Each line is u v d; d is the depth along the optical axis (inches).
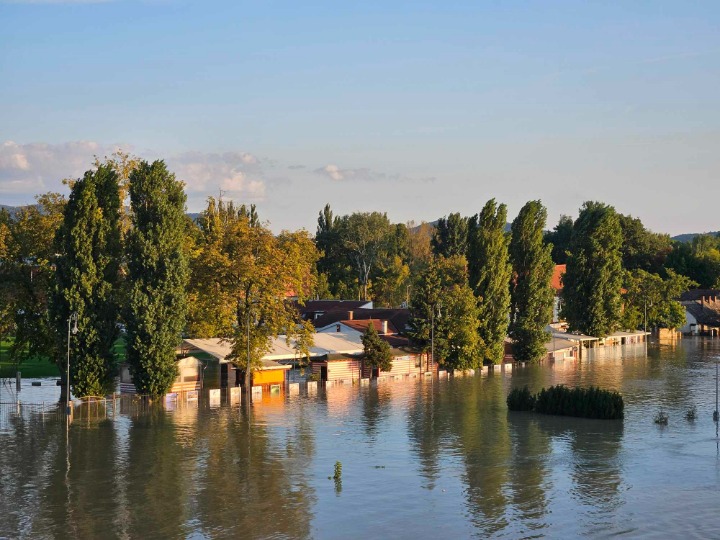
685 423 3201.3
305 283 4087.1
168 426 3053.6
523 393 3489.2
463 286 5142.7
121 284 3496.6
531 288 5639.8
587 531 1871.3
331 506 2053.4
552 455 2618.1
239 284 3774.6
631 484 2268.7
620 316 6860.2
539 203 5738.2
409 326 5118.1
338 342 4635.8
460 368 4881.9
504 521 1942.7
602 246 6732.3
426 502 2092.8
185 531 1855.3
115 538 1807.3
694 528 1891.0
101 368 3368.6
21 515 1963.6
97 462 2472.9
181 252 3489.2
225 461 2502.5
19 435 2861.7
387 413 3393.2
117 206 3518.7
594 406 3302.2
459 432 2989.7
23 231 3725.4
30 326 3698.3
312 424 3125.0
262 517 1961.1
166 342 3444.9
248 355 3649.1
